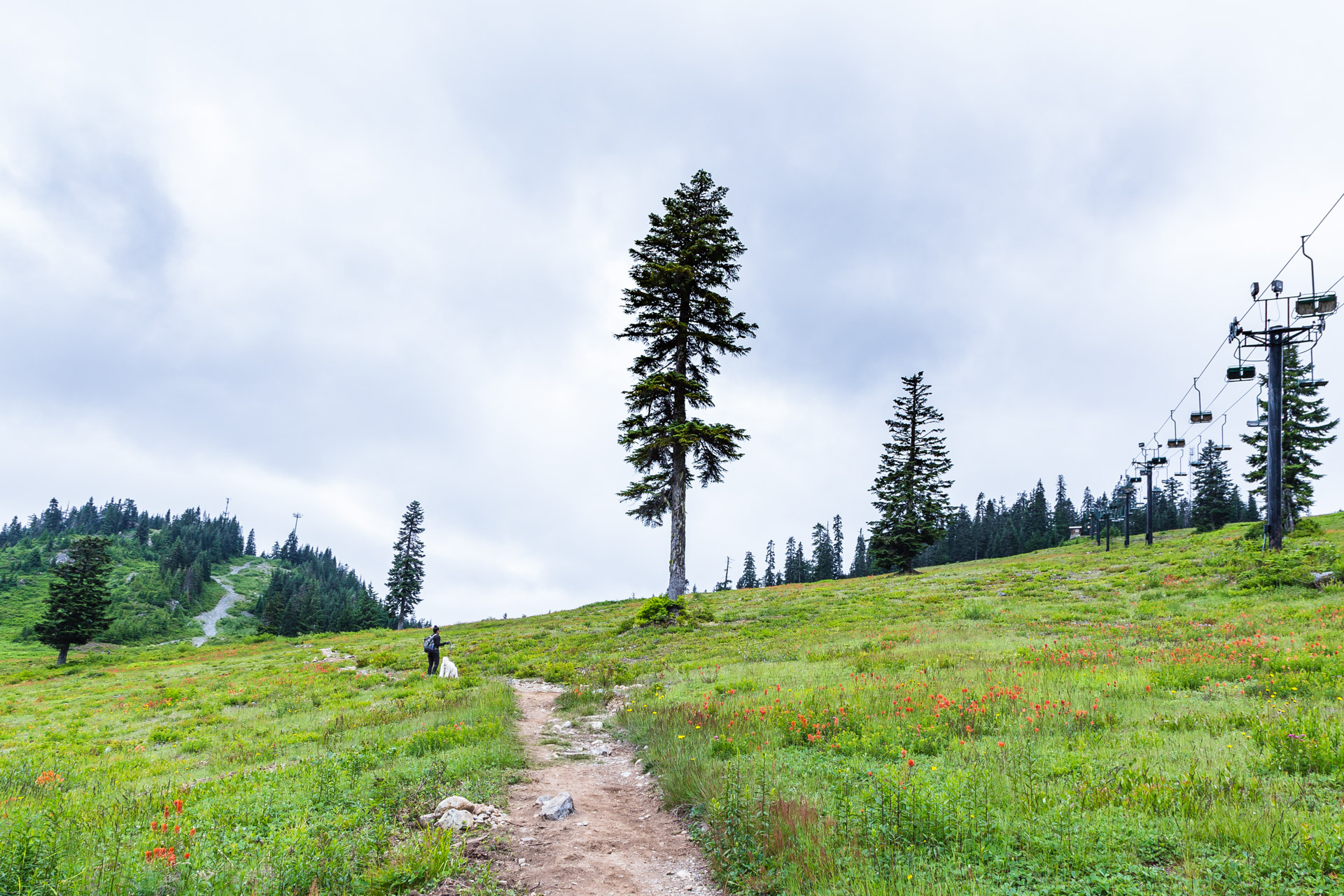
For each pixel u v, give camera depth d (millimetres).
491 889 5312
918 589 37406
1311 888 4148
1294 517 47000
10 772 10477
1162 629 17547
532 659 25406
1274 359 28656
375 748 10305
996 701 9938
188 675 30188
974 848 5199
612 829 7102
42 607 142375
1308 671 10703
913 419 54594
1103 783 6160
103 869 4992
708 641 24391
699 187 34594
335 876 5102
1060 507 127688
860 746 8516
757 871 5438
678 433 29516
